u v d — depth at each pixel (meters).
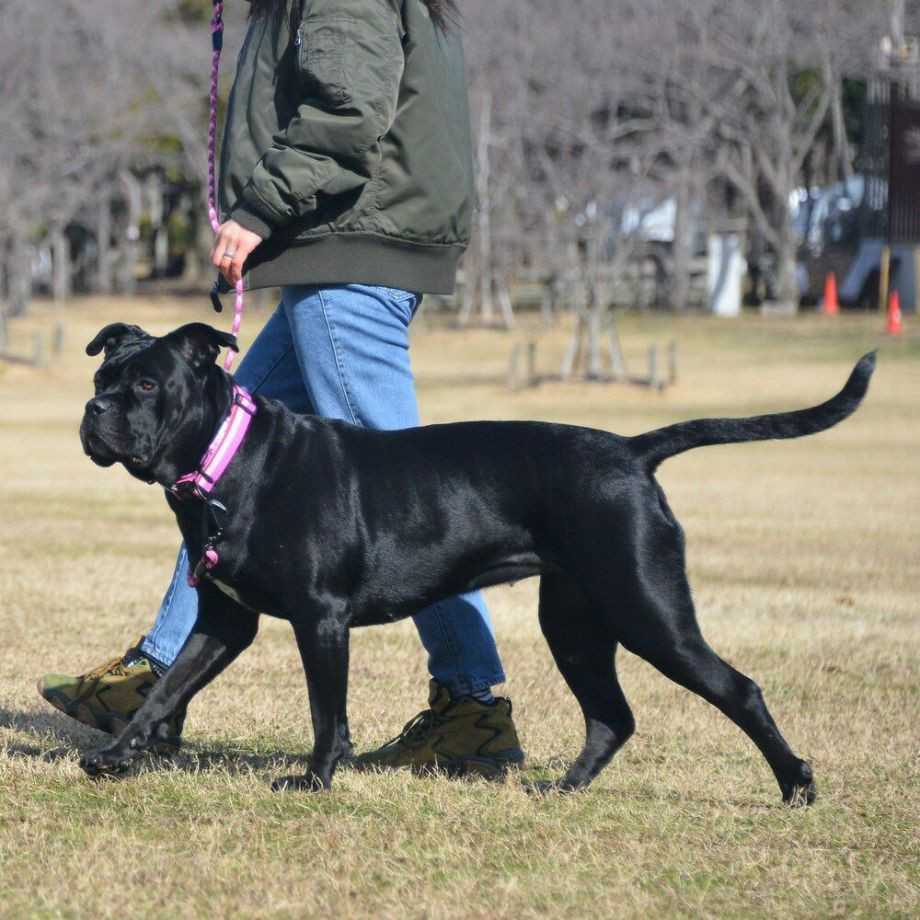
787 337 66.56
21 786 7.18
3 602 13.47
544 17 69.69
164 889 5.80
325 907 5.66
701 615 14.02
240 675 10.60
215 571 7.19
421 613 8.16
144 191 112.31
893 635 13.12
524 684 10.57
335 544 7.17
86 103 74.62
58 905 5.62
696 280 90.19
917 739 9.13
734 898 5.96
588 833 6.75
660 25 73.62
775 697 10.43
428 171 8.00
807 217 86.62
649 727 9.30
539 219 66.50
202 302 95.44
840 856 6.57
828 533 20.83
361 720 9.28
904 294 78.75
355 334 8.08
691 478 29.09
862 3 77.19
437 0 8.05
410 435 7.52
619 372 51.19
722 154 78.25
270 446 7.21
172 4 94.81
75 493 24.45
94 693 8.29
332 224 7.90
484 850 6.43
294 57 7.89
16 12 71.19
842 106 91.31
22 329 77.50
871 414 43.69
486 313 77.69
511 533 7.35
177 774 7.49
